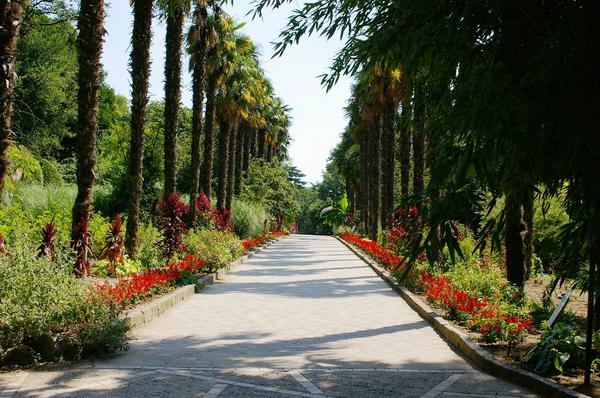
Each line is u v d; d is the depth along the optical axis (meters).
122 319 8.40
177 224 16.41
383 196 31.41
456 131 4.37
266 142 60.06
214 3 23.19
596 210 4.25
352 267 22.36
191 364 6.98
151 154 35.06
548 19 4.17
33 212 19.39
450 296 10.23
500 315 7.89
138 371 6.55
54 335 7.02
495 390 5.98
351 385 6.13
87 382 6.03
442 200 4.32
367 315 11.02
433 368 6.96
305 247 38.31
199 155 23.98
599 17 3.85
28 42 30.38
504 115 3.92
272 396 5.68
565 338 6.61
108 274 13.85
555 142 3.92
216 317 10.52
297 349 7.98
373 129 36.97
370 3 5.53
